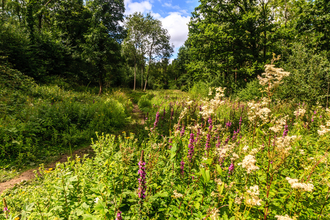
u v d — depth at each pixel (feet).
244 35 66.39
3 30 44.62
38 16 70.03
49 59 59.26
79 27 82.64
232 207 7.13
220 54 72.69
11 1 57.31
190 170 8.84
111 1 76.02
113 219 6.36
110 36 78.59
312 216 6.90
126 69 145.89
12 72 35.76
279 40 66.23
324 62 30.60
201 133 8.47
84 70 74.69
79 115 25.68
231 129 16.38
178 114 22.36
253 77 65.05
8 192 11.27
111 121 28.22
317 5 56.03
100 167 9.37
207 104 8.96
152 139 13.55
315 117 18.66
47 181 8.80
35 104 25.88
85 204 7.23
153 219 6.43
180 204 7.25
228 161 9.84
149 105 52.21
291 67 34.73
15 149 16.65
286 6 71.92
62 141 20.53
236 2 69.72
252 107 7.63
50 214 6.86
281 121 7.18
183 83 188.03
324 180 7.56
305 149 11.52
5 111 21.48
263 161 9.16
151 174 8.11
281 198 7.27
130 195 7.27
